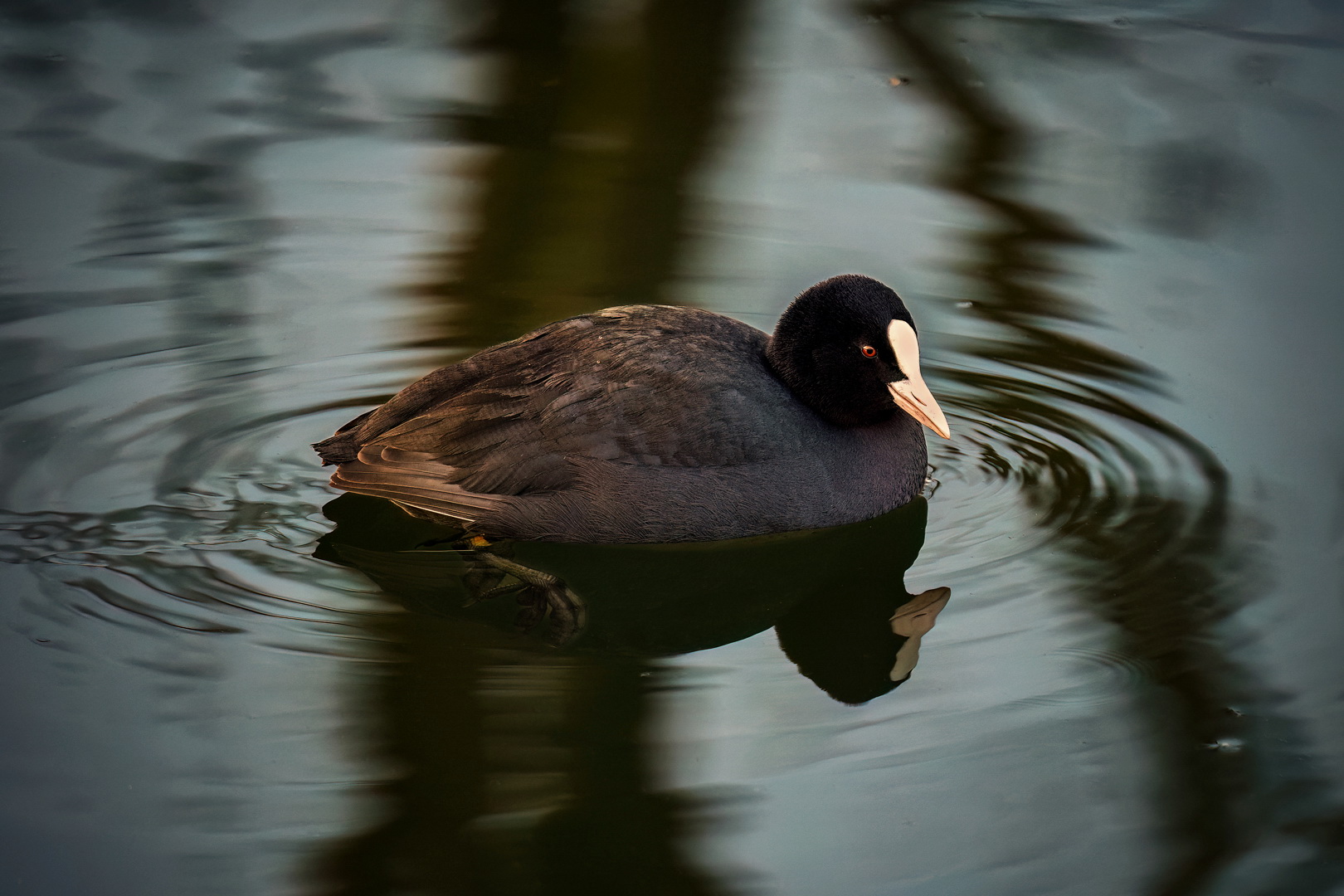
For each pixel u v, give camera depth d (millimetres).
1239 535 10727
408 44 19422
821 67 18812
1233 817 8000
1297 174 15992
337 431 11539
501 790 8094
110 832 7656
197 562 10203
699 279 14367
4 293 13641
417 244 14984
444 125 17312
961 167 16547
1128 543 10711
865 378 10852
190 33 19469
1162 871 7582
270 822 7777
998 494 11547
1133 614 9859
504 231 15195
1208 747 8562
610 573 10656
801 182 16250
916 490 11422
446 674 9234
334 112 17562
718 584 10789
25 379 12336
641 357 10477
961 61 18875
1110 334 13680
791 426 10672
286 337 13344
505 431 10336
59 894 7219
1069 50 19125
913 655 9547
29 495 10773
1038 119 17438
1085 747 8578
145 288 13961
